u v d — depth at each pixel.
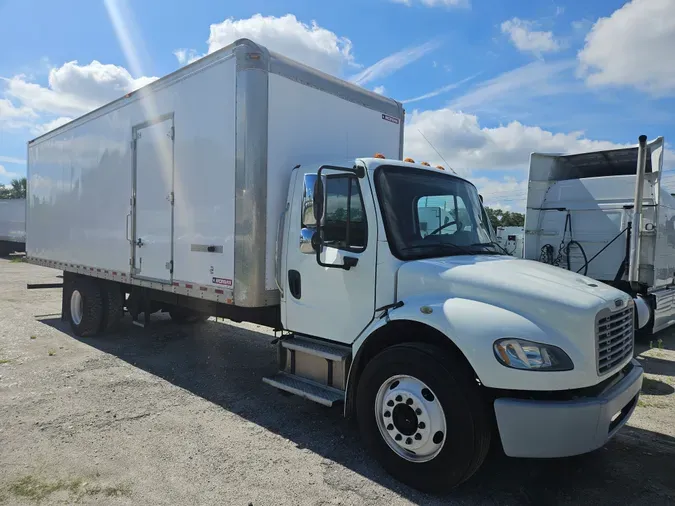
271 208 4.69
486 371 3.07
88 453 3.83
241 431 4.33
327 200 4.21
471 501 3.28
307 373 4.44
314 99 5.14
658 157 8.08
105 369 6.09
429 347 3.37
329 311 4.21
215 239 5.03
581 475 3.68
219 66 4.93
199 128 5.24
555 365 3.02
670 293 8.88
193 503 3.18
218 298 5.00
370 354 3.97
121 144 6.71
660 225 8.43
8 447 3.90
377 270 3.86
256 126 4.57
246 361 6.63
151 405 4.90
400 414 3.46
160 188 5.91
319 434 4.30
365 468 3.70
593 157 9.20
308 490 3.36
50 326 8.77
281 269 4.65
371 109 5.89
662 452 4.11
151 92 6.03
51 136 8.77
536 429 3.01
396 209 3.98
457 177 4.82
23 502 3.15
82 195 7.74
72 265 8.09
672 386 6.02
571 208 9.15
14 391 5.20
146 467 3.63
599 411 3.04
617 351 3.48
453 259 3.89
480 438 3.13
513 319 3.15
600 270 8.77
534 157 9.47
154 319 9.52
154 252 6.05
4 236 29.89
